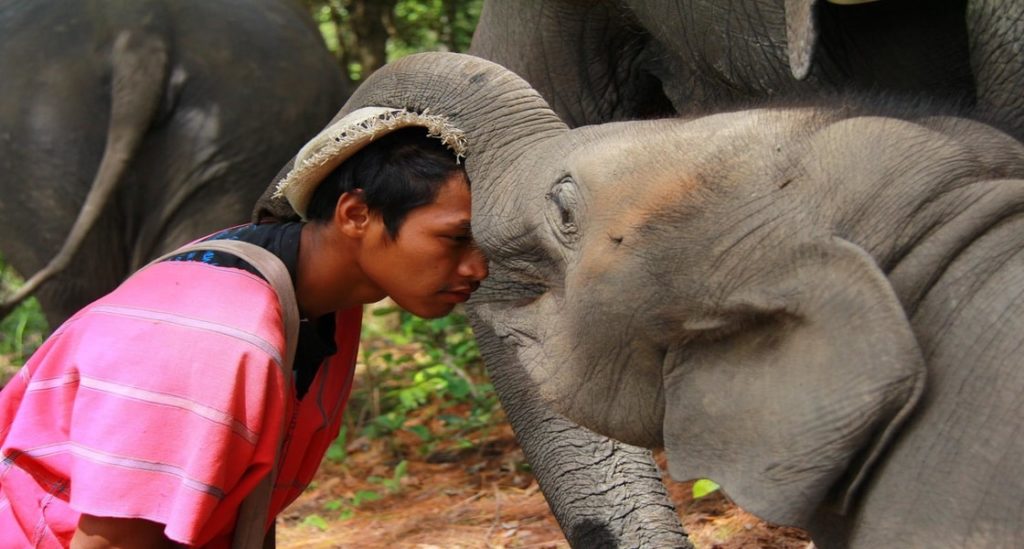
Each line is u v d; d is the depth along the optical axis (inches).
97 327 82.4
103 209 206.7
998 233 74.4
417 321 251.6
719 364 81.0
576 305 87.7
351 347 96.8
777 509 74.7
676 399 83.0
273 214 96.2
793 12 93.6
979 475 70.8
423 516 180.2
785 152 80.0
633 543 116.3
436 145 87.0
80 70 211.5
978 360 72.3
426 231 86.7
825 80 115.0
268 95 215.9
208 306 82.3
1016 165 77.4
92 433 79.8
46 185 212.2
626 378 87.4
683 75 133.8
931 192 75.5
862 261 73.3
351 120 86.3
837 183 77.3
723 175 81.4
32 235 215.5
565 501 120.3
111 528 80.0
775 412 76.0
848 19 111.7
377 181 86.1
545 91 142.1
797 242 76.7
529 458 124.5
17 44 214.5
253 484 82.9
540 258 96.2
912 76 113.6
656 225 82.7
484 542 164.2
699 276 80.7
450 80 104.6
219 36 215.8
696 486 152.9
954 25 110.2
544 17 139.2
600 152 88.9
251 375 81.0
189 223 214.5
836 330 73.8
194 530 78.8
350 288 90.3
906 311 74.2
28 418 83.2
